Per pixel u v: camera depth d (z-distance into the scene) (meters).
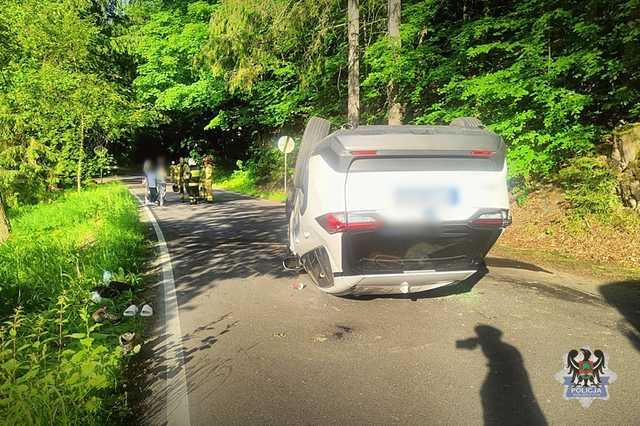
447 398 3.63
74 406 3.12
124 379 4.04
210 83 24.31
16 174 19.09
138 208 17.73
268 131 26.17
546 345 4.54
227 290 6.73
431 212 4.87
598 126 10.41
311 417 3.42
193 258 9.02
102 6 28.73
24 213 16.92
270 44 13.42
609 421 3.29
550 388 3.74
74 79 20.36
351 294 5.68
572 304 5.73
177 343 4.89
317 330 5.07
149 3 29.03
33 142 19.69
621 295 6.07
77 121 21.66
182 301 6.34
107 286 6.66
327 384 3.89
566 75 10.71
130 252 9.02
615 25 10.23
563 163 10.81
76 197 19.38
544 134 10.46
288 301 6.09
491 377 3.94
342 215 4.77
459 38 12.01
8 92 18.72
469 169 5.01
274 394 3.76
